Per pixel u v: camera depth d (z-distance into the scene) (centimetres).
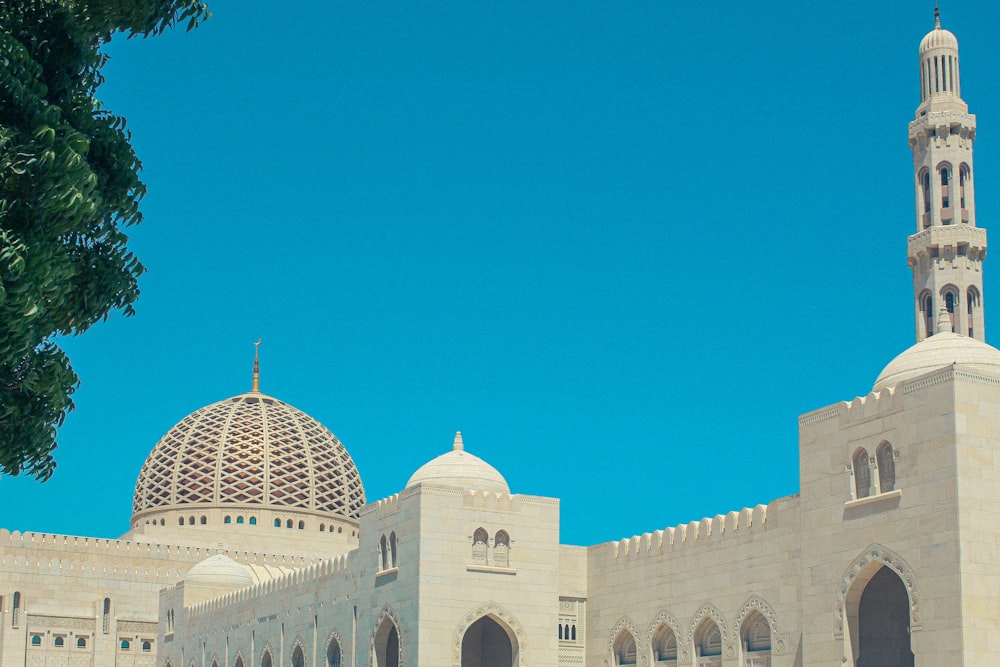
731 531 6800
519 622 7450
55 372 3119
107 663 11062
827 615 5912
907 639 5947
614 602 7650
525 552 7569
